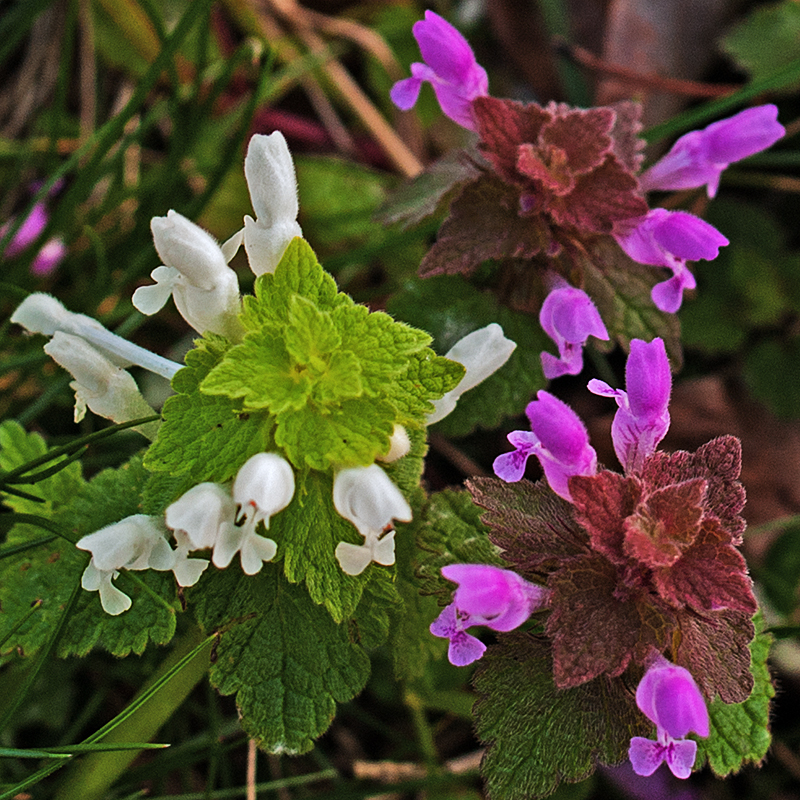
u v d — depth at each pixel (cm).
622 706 19
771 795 24
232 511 19
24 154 25
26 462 21
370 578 19
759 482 25
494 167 21
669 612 19
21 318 20
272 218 19
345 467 19
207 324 19
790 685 24
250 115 24
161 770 21
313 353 19
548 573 19
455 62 21
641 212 21
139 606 20
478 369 20
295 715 19
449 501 20
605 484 19
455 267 21
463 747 24
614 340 22
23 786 20
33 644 20
